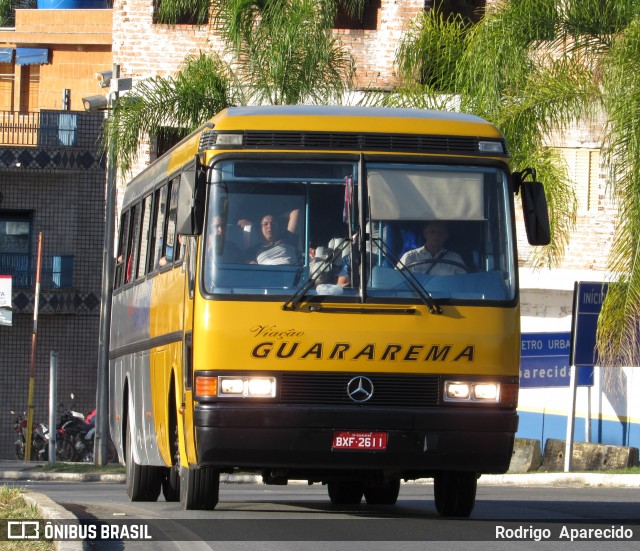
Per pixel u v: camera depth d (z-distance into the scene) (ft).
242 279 104.12
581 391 285.64
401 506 140.26
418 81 239.09
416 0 298.35
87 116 371.56
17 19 382.63
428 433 103.30
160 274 131.75
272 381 102.78
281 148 106.63
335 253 104.78
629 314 189.98
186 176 107.55
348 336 103.24
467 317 104.83
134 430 150.51
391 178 106.83
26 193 371.97
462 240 106.73
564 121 216.33
